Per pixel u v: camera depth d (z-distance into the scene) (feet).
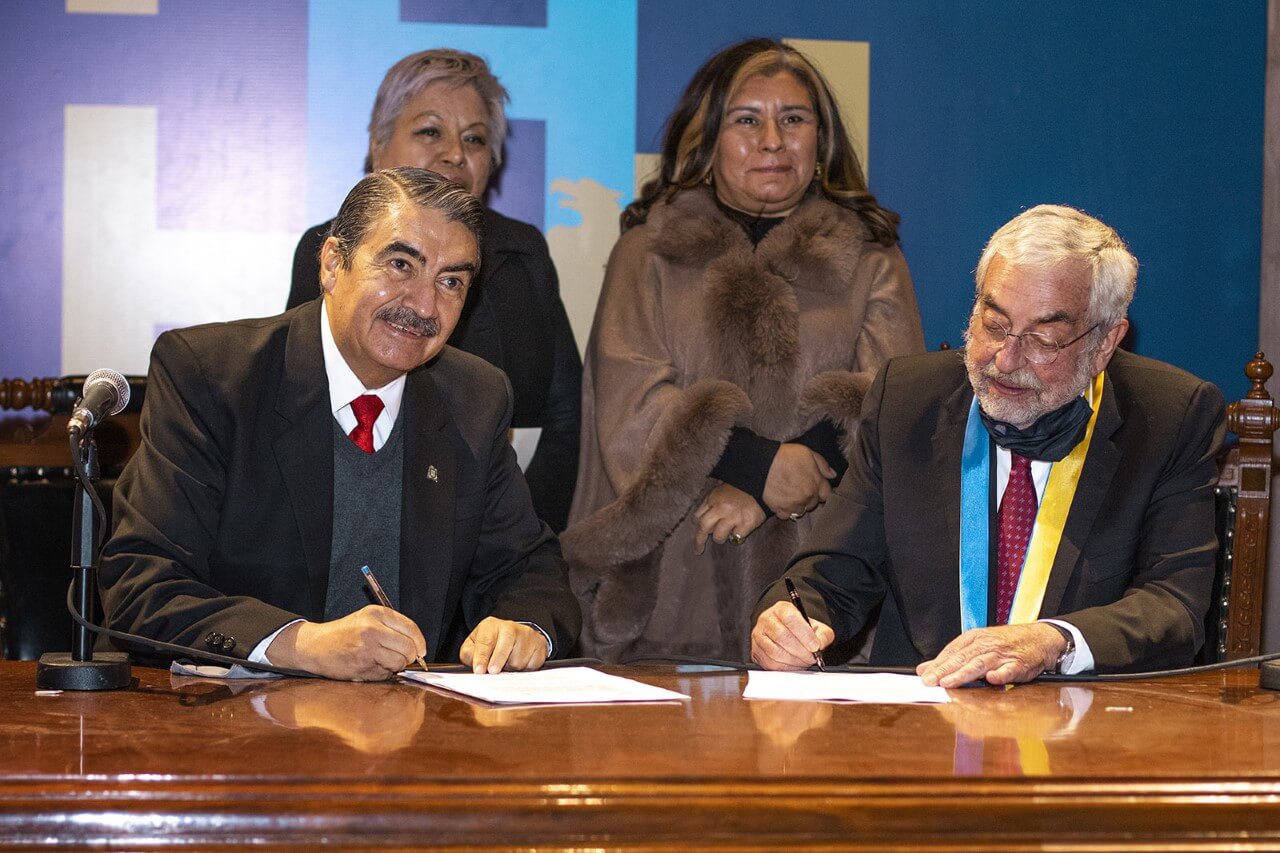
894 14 13.10
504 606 7.33
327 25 12.78
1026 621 7.34
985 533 7.57
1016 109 13.24
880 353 10.41
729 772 4.09
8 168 12.43
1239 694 6.08
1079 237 7.28
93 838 3.75
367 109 12.85
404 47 12.85
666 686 6.18
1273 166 13.43
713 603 10.23
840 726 5.05
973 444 7.72
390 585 7.48
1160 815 3.92
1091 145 13.30
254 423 7.21
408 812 3.78
